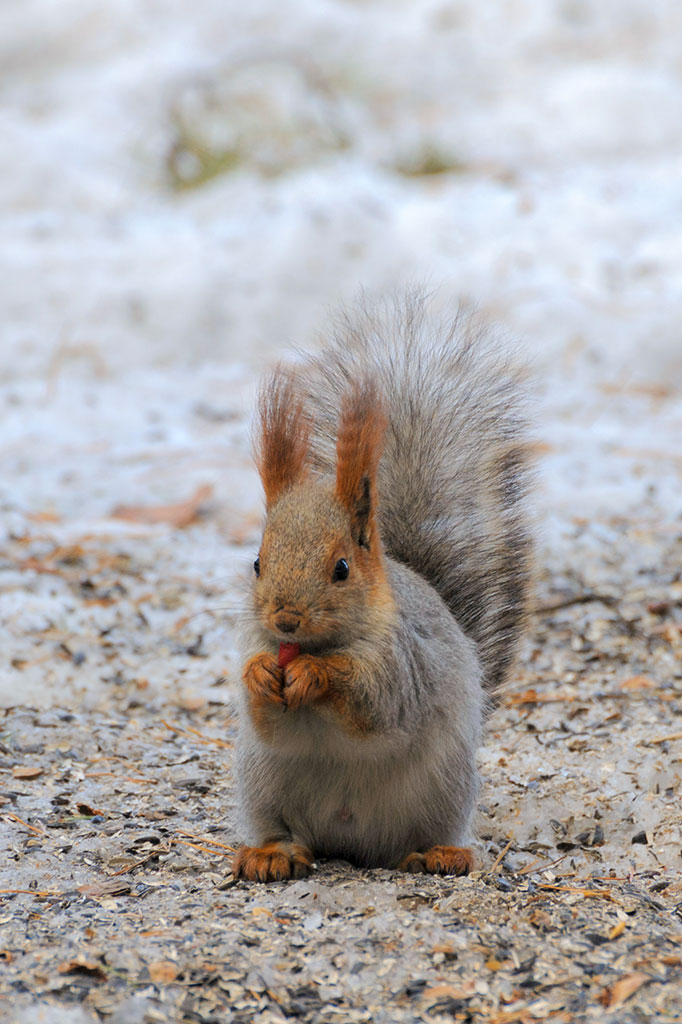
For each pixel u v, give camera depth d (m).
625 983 5.38
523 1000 5.32
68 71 32.72
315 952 5.68
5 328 20.58
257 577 6.17
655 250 21.77
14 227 23.89
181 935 5.84
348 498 6.18
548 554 12.58
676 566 12.37
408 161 26.73
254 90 28.30
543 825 7.71
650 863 7.13
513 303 20.20
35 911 6.22
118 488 15.05
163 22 34.31
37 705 9.62
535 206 23.17
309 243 21.33
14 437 16.86
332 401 8.01
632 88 29.75
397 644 6.17
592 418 17.56
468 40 33.88
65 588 11.95
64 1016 5.09
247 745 6.73
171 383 19.25
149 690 9.97
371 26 34.19
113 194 25.77
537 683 9.91
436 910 6.18
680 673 10.03
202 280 20.97
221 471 15.52
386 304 9.95
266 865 6.60
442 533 7.87
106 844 7.23
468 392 8.30
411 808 6.65
